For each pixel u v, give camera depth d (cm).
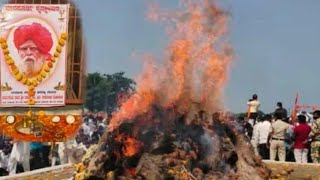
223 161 1186
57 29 2202
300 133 2117
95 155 1141
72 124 2200
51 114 2195
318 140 2077
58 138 2181
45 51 2209
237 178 1172
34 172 1762
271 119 2242
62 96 2205
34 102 2197
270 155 2180
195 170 1133
